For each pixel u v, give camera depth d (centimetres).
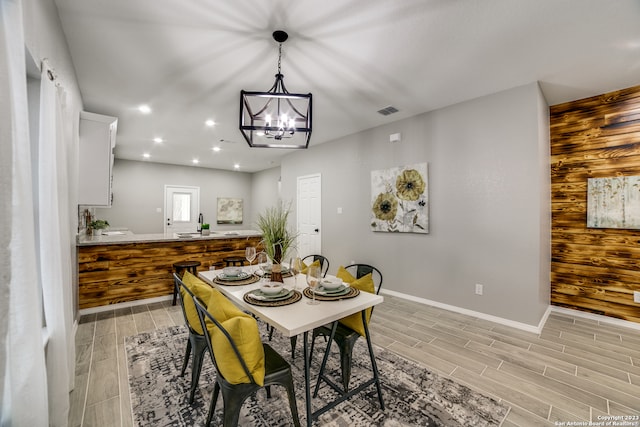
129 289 361
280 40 220
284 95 204
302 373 210
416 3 182
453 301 343
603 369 216
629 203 294
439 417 164
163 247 388
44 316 169
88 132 289
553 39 218
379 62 253
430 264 366
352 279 216
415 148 383
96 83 293
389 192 409
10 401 108
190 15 194
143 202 738
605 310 308
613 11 187
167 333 277
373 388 191
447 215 349
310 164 556
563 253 336
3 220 94
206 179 838
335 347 252
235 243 451
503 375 207
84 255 332
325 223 518
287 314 149
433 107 356
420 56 243
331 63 256
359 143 457
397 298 396
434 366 219
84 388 189
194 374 175
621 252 300
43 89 149
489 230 314
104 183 296
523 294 290
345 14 193
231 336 124
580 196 324
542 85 293
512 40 220
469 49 233
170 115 388
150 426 156
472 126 329
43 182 150
